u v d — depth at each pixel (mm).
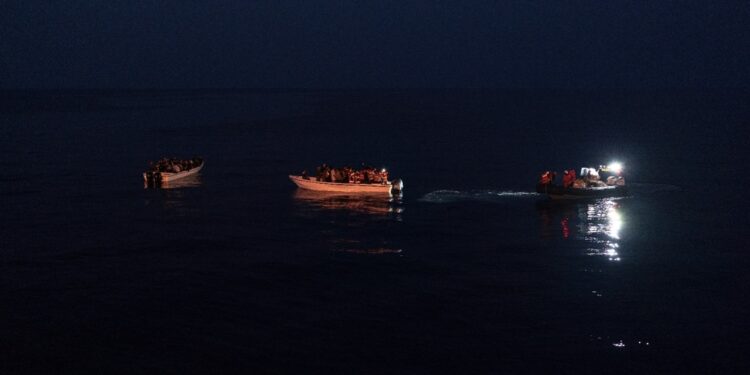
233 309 21453
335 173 43281
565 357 18203
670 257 27281
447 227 32875
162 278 24547
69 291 23125
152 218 35031
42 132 90125
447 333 19625
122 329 19922
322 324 20250
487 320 20531
